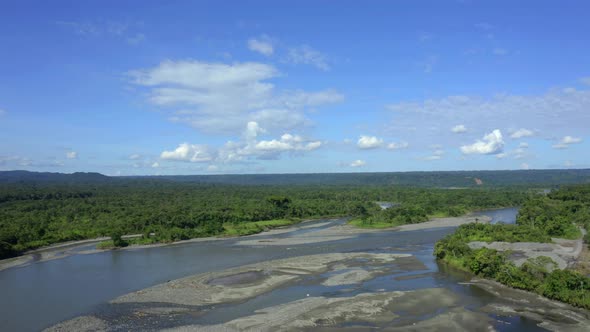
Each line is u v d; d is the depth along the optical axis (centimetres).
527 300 5916
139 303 6303
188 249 10900
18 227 12656
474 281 6975
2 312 6066
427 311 5628
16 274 8475
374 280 7281
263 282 7288
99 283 7588
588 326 4959
